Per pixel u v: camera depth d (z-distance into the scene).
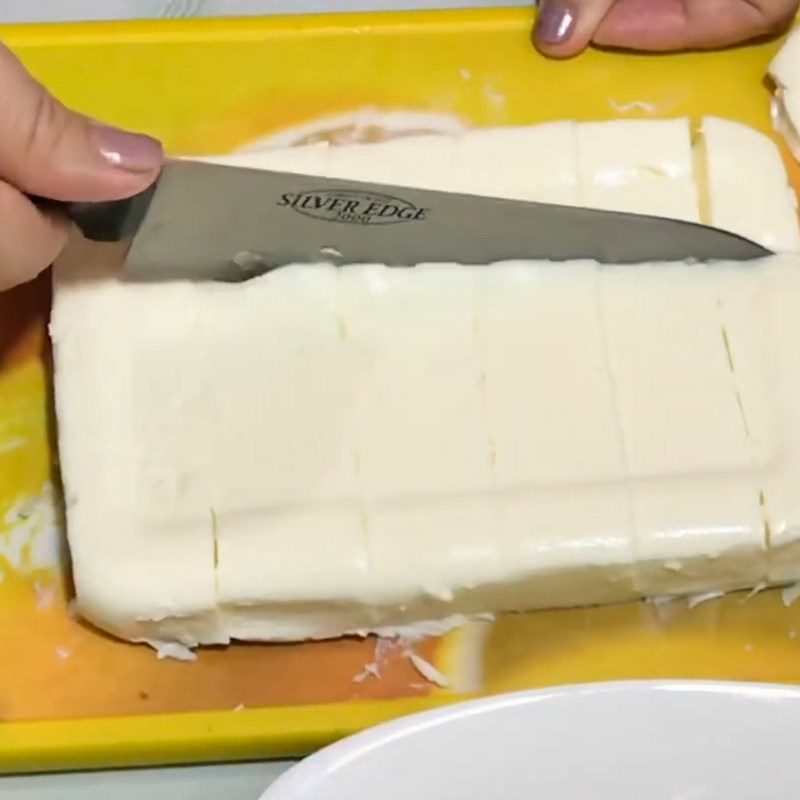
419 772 0.60
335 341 0.65
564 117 0.71
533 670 0.64
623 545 0.63
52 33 0.72
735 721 0.60
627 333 0.65
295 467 0.64
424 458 0.64
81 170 0.60
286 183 0.63
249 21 0.72
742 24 0.71
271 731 0.62
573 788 0.60
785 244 0.67
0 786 0.63
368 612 0.64
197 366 0.65
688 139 0.69
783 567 0.64
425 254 0.66
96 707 0.64
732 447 0.64
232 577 0.63
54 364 0.66
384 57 0.72
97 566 0.63
